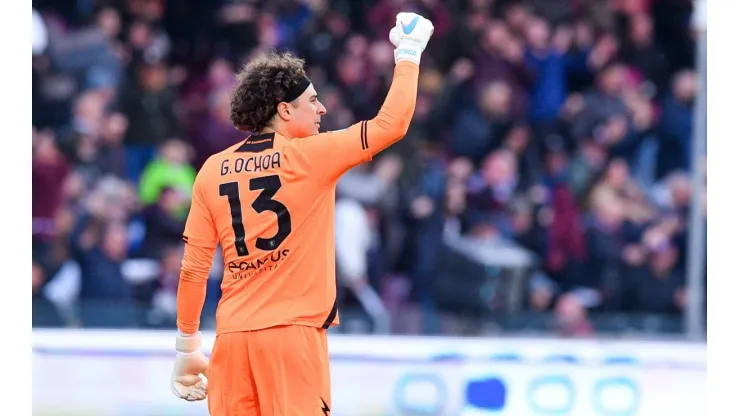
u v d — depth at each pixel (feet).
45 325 59.41
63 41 80.43
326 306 27.81
